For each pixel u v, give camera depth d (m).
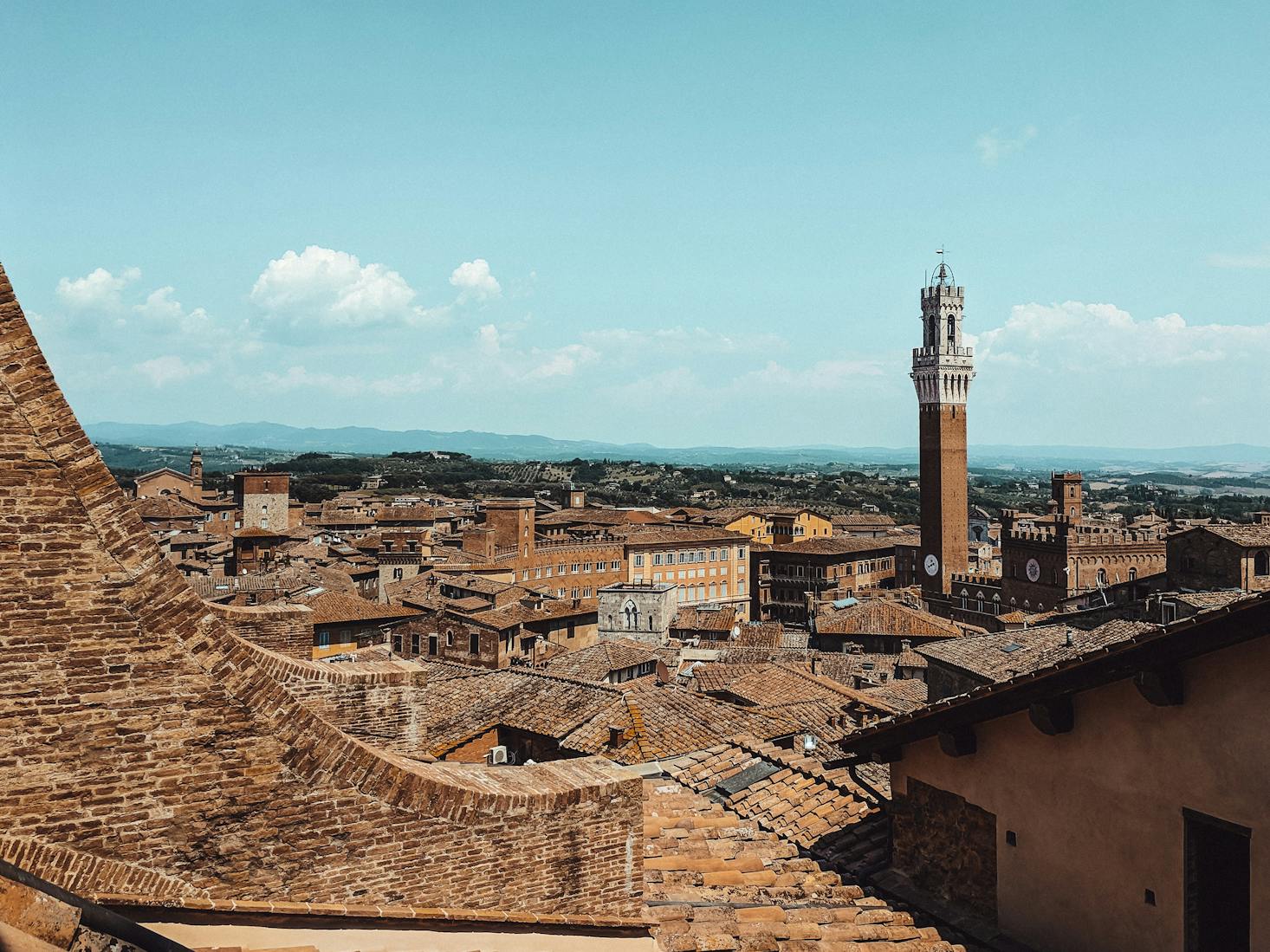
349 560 154.88
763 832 19.92
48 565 8.94
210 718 9.51
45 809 8.84
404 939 10.12
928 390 187.25
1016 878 14.55
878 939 14.15
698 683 58.62
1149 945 12.49
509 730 38.03
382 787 10.33
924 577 189.25
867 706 46.28
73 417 9.13
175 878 9.30
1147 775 12.57
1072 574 144.00
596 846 12.00
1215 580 106.81
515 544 176.50
